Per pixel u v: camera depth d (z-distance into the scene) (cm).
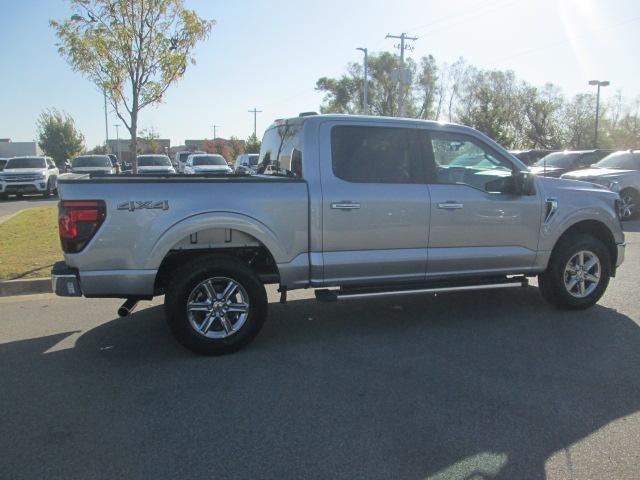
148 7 1032
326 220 517
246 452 334
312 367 467
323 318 609
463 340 532
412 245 549
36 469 317
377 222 533
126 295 477
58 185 466
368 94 6694
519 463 321
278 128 604
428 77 6438
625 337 537
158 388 427
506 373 451
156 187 474
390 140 546
